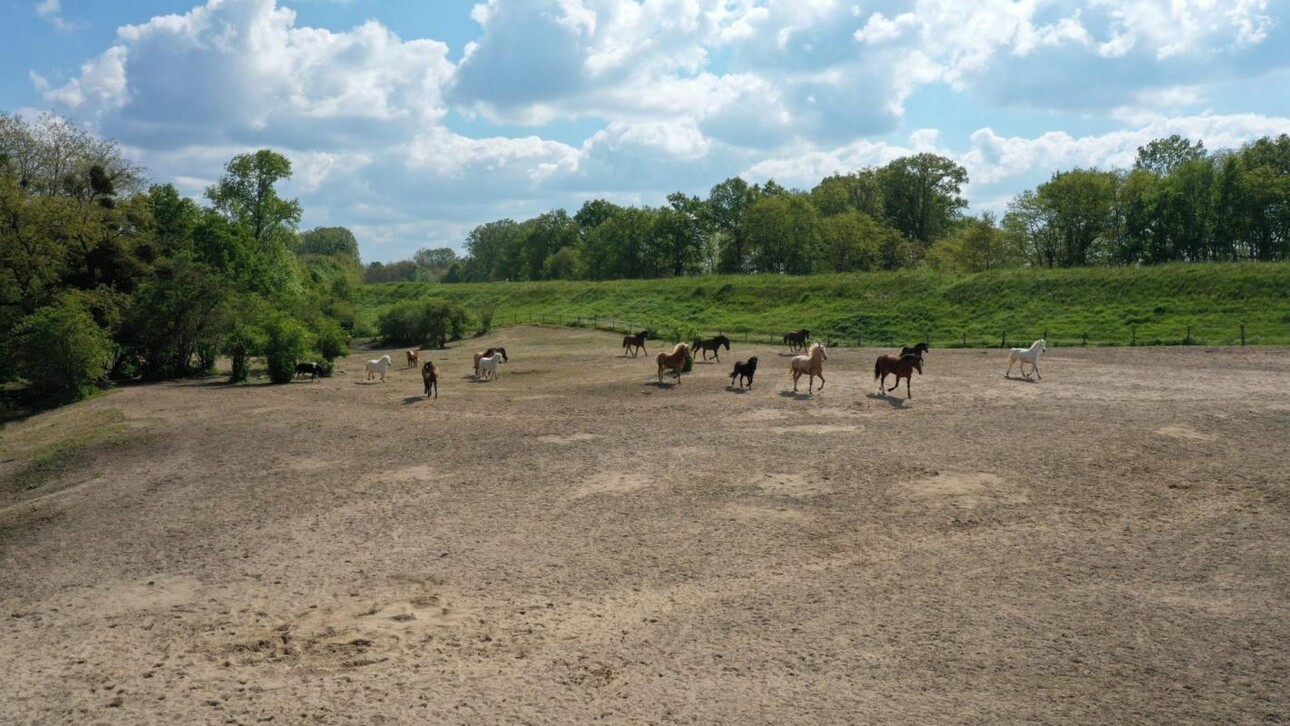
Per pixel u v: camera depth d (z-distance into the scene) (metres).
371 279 192.62
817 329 61.03
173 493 16.66
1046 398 23.72
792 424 21.19
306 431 22.97
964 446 17.67
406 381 37.16
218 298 43.50
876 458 16.95
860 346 50.38
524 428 22.25
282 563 11.92
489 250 178.62
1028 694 7.32
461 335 66.06
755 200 112.12
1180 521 12.27
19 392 37.66
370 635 9.14
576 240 138.75
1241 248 72.62
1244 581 9.84
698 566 11.19
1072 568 10.56
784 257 102.88
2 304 38.91
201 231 56.53
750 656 8.30
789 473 16.08
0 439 26.11
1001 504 13.50
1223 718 6.79
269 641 9.06
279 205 69.00
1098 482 14.54
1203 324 46.03
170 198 58.34
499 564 11.52
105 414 28.17
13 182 39.00
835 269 97.56
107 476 18.64
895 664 8.02
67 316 35.12
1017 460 16.27
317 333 47.84
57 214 39.81
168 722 7.19
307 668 8.30
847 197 116.31
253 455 19.97
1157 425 18.94
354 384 36.34
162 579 11.50
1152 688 7.36
